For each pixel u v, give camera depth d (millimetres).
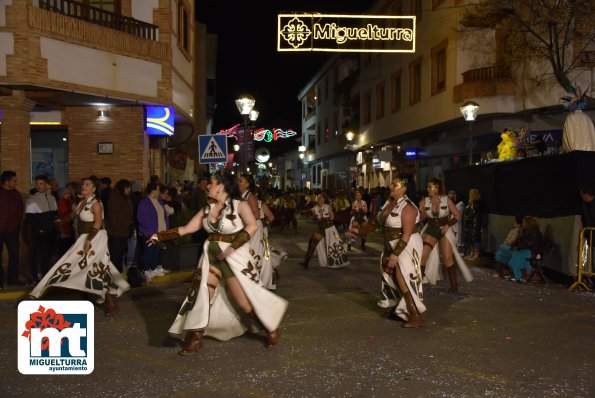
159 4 16266
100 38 14500
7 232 9844
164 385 5258
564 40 17359
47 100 15000
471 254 14250
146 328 7367
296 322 7695
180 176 25500
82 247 7957
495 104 20500
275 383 5309
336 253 12867
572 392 5117
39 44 13164
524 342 6738
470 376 5523
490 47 21344
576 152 10562
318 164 55594
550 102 18875
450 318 7945
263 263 9727
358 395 5020
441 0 24141
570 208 10758
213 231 6168
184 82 18969
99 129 16141
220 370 5672
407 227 7273
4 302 9031
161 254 11508
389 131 31172
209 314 6047
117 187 10367
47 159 16438
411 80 27906
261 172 75562
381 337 6926
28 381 5367
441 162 27094
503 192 13578
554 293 9867
